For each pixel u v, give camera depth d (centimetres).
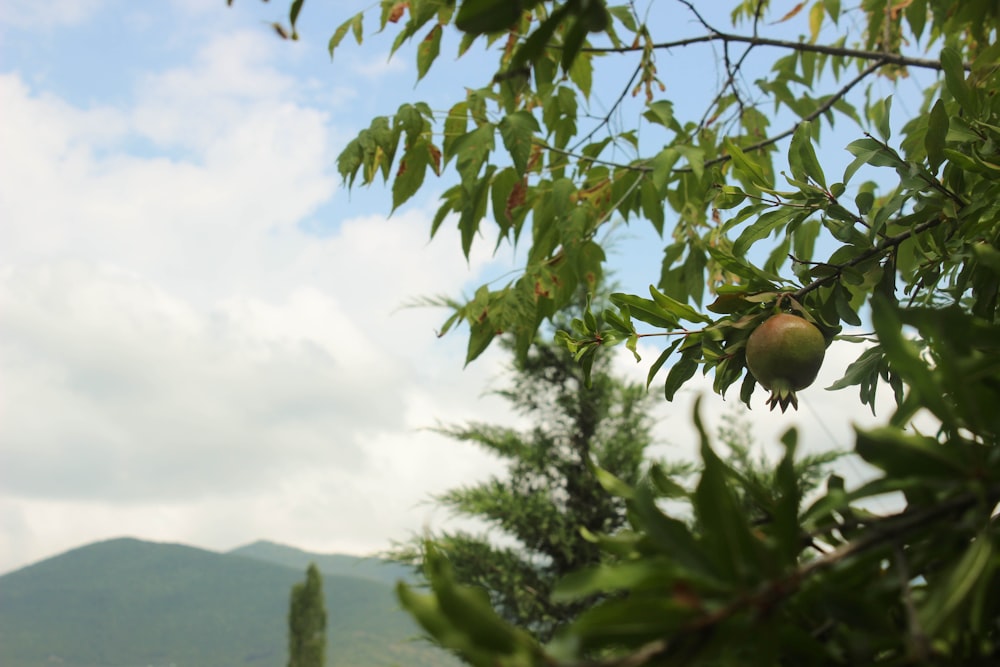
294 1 118
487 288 325
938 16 342
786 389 158
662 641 51
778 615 55
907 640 59
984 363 66
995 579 61
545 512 998
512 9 82
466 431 1102
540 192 356
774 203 202
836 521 76
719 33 338
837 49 333
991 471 62
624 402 1116
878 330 64
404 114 306
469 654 51
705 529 59
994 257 80
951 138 180
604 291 1052
